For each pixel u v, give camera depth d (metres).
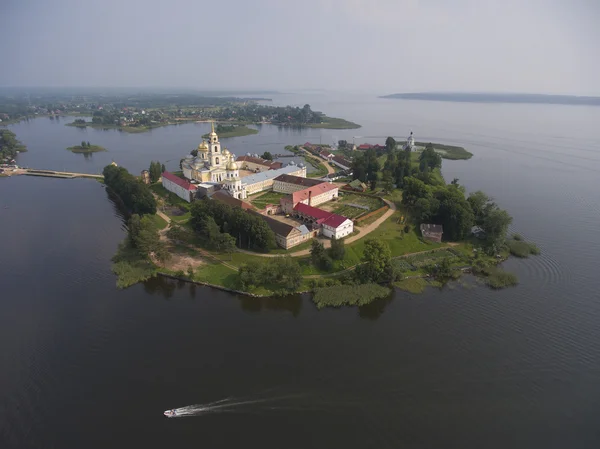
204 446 80.44
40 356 106.88
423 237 182.25
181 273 148.12
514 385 96.94
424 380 98.00
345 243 172.38
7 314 126.25
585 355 107.75
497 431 84.12
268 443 80.94
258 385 95.94
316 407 89.69
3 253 170.38
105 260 164.62
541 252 172.38
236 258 161.50
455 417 87.50
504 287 143.88
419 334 116.88
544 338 114.81
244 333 117.38
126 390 94.88
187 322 122.75
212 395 93.12
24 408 90.44
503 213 177.75
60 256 168.00
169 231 187.12
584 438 82.69
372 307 132.12
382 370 101.31
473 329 119.19
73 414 88.56
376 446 80.25
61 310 128.62
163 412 88.62
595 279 148.88
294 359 105.44
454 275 151.12
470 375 99.88
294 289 139.88
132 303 133.25
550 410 89.88
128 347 110.31
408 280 147.75
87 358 106.06
